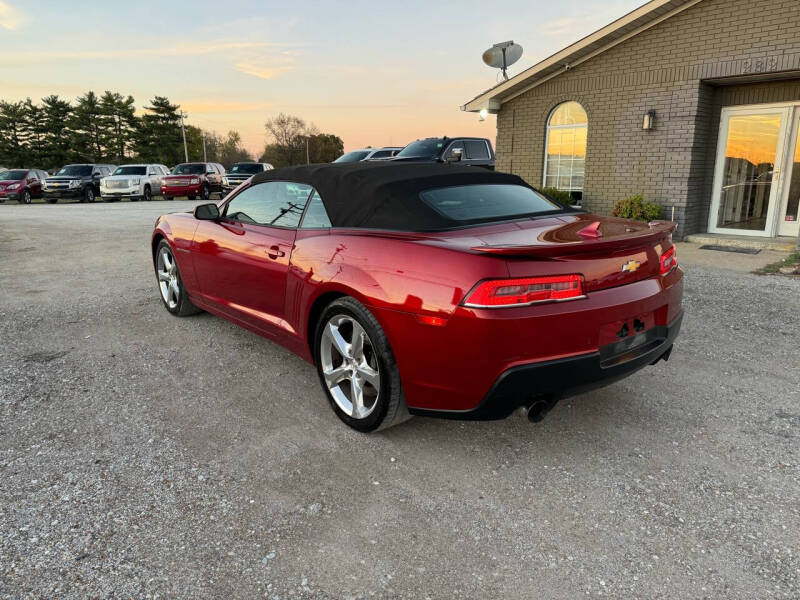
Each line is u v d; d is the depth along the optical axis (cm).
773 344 454
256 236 390
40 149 6856
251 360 428
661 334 308
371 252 296
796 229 984
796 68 866
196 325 514
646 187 1073
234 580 207
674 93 1006
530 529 235
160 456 292
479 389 256
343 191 338
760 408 342
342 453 296
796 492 257
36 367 414
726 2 920
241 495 258
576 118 1170
